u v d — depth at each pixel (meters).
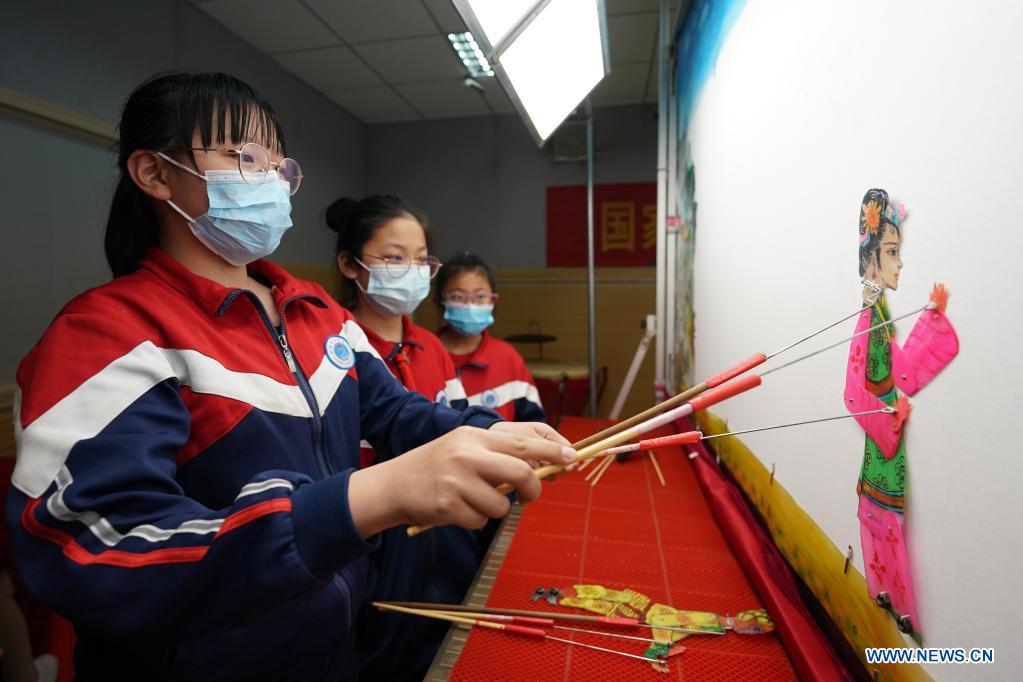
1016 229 0.42
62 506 0.44
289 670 0.65
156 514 0.46
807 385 0.84
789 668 0.75
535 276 4.02
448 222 4.17
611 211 3.90
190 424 0.58
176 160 0.67
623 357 3.92
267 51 3.05
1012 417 0.42
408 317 1.45
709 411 1.60
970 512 0.47
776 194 0.99
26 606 1.23
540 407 1.74
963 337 0.48
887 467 0.61
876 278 0.63
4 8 1.87
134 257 0.75
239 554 0.41
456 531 1.20
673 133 2.39
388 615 0.99
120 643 0.46
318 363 0.77
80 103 2.12
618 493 1.44
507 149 4.04
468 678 0.74
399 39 2.93
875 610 0.63
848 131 0.70
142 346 0.56
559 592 0.94
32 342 2.00
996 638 0.44
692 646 0.80
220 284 0.72
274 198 0.71
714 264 1.53
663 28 2.26
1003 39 0.42
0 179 1.89
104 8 2.20
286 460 0.67
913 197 0.55
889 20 0.59
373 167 4.27
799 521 0.87
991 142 0.44
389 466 0.44
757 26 1.10
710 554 1.09
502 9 1.02
